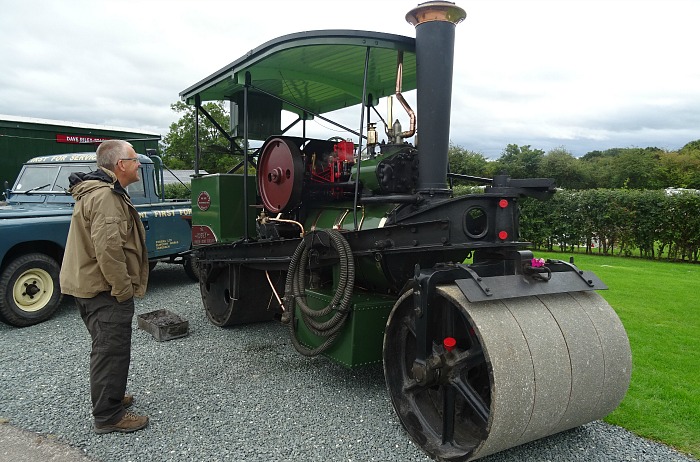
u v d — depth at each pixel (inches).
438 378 107.6
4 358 179.6
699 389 146.9
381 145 149.3
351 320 135.5
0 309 216.7
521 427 96.7
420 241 122.8
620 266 392.5
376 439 118.6
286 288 153.3
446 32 127.6
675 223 426.0
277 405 137.6
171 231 303.9
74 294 120.1
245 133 182.7
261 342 196.7
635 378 154.9
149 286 316.5
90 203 117.9
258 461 109.5
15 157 420.2
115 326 120.5
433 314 108.2
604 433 121.4
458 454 103.2
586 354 103.5
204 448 115.2
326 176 172.4
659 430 123.0
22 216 235.9
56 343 198.4
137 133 478.0
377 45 133.0
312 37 138.5
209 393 145.9
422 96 129.8
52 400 142.1
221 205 207.2
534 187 112.3
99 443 117.9
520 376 94.6
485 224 120.3
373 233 133.4
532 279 108.7
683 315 230.4
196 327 219.6
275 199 172.6
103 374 120.2
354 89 201.6
